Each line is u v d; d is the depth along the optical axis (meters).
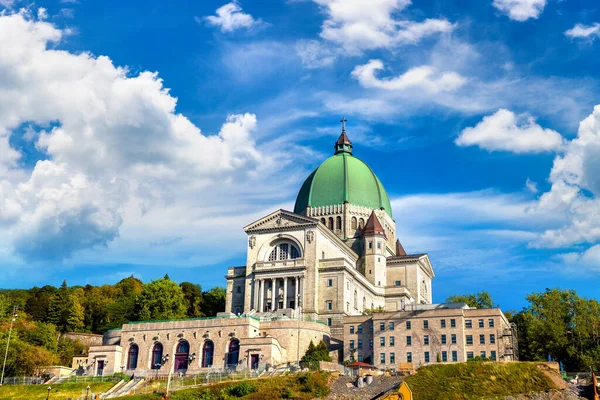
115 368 148.25
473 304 185.62
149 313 180.75
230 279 181.25
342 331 159.38
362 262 198.00
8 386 132.88
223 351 145.50
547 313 157.38
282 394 116.50
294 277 172.00
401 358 145.12
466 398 113.25
